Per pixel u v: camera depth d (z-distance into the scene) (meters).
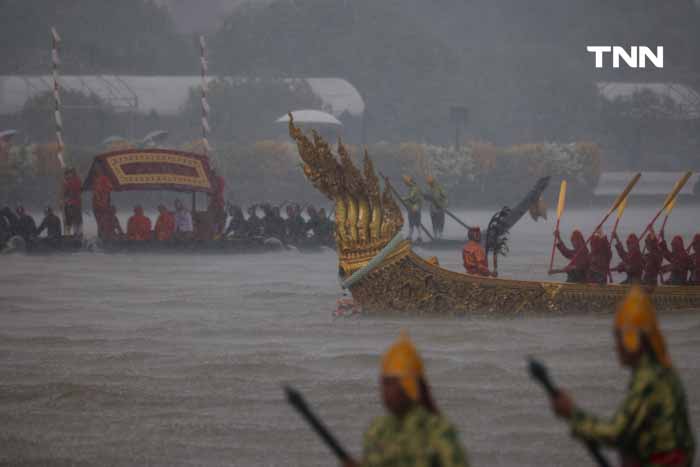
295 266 118.19
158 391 48.22
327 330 66.25
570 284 71.06
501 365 53.16
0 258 129.75
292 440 39.50
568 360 54.72
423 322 68.75
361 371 52.47
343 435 40.09
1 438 39.94
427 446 20.03
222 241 137.38
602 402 44.75
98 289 92.62
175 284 96.81
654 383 21.56
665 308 74.38
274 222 142.12
